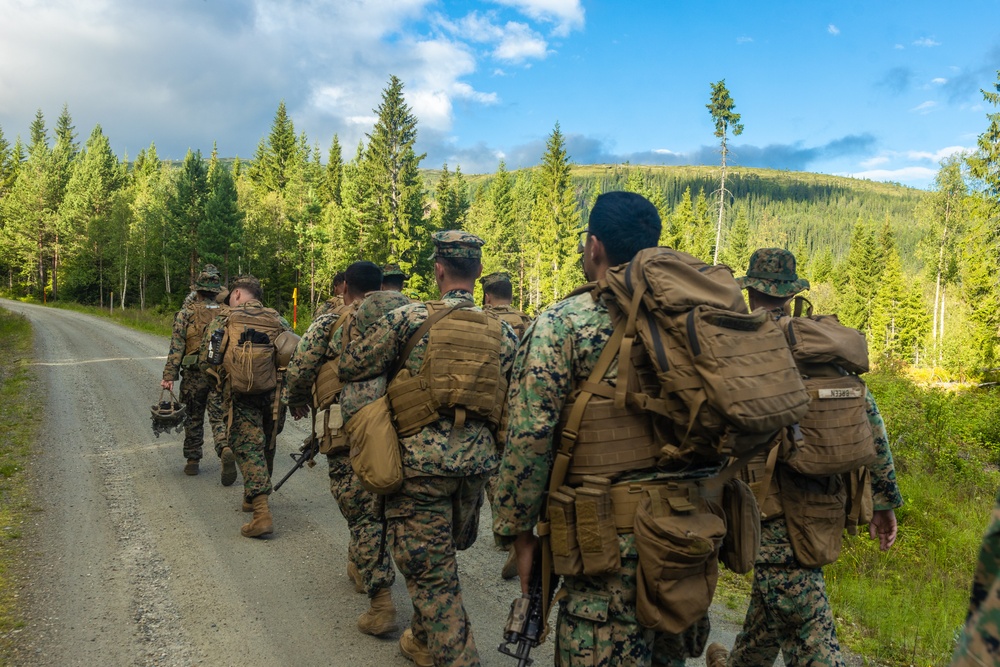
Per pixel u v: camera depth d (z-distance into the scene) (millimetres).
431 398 2869
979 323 29109
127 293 68000
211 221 56562
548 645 3695
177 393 11555
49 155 90188
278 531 5281
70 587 4195
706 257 71438
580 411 1883
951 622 3996
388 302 3283
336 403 3635
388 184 56969
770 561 2551
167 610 3926
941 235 53531
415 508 2891
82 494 6082
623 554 1865
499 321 3166
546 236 66250
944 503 6730
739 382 1673
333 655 3471
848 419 2453
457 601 2908
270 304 64250
